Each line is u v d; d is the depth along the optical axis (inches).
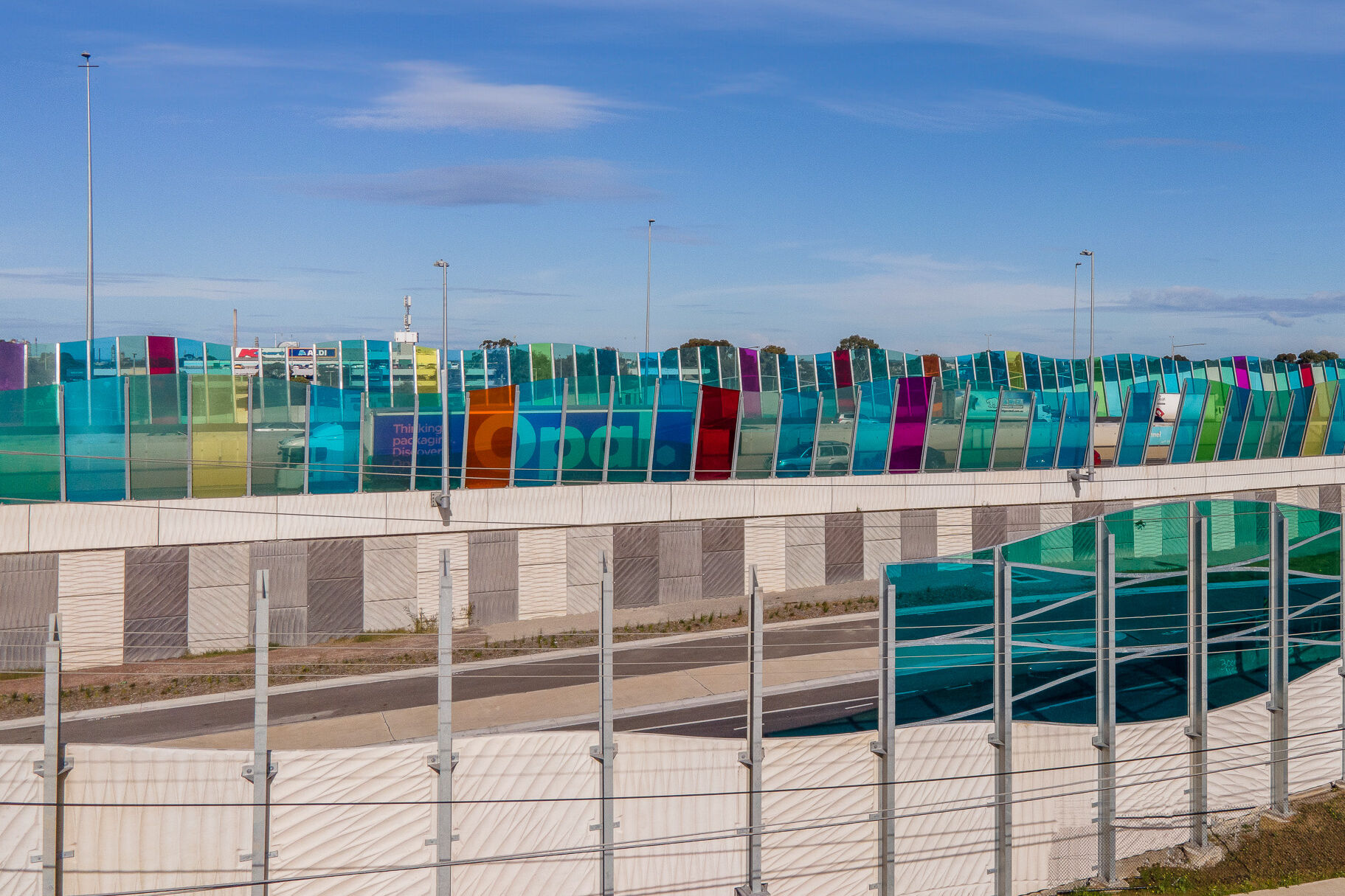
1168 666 917.8
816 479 1654.8
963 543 1759.4
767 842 736.3
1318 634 996.6
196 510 1309.1
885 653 758.5
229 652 1323.8
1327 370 3029.0
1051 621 852.0
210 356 1679.4
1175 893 834.2
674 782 718.5
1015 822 812.6
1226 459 2004.2
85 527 1251.8
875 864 762.8
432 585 1437.0
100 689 1173.1
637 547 1549.0
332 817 662.5
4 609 1218.0
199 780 641.6
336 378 1956.2
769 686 1211.2
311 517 1368.1
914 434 1716.3
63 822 617.3
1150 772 878.4
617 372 2033.7
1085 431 1850.4
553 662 1301.7
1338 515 1011.9
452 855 680.4
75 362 1528.1
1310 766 982.4
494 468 1476.4
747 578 1616.6
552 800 697.6
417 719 1099.3
